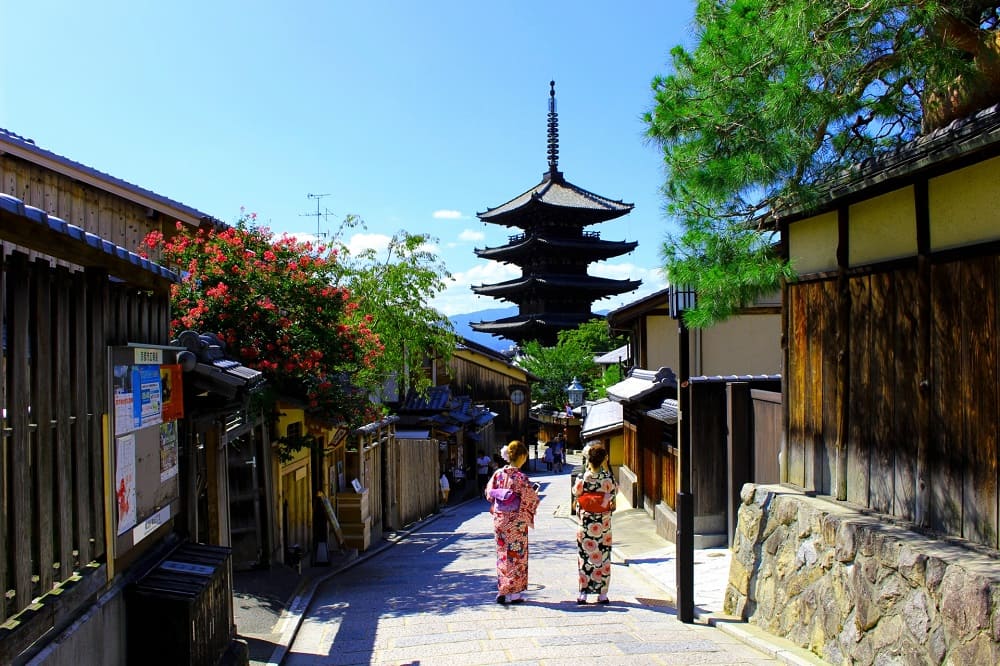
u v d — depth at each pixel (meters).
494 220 53.03
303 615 7.52
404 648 6.14
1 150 11.05
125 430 4.20
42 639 3.18
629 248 52.12
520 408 38.12
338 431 12.73
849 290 5.96
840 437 6.05
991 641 3.88
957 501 4.73
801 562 5.98
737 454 9.82
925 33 5.36
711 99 5.99
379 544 14.09
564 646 5.92
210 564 4.89
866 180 5.18
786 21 5.48
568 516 17.80
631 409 15.68
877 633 4.89
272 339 10.18
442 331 18.02
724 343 16.17
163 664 4.19
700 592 8.08
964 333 4.66
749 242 5.99
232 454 9.07
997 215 4.36
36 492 3.25
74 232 3.34
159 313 5.02
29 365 3.21
